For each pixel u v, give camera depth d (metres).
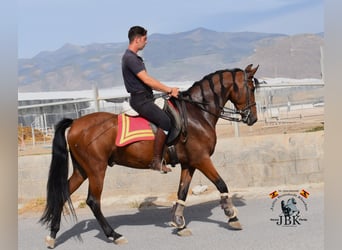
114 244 6.17
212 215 7.50
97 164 6.15
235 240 5.96
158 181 9.23
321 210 7.31
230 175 9.24
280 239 5.89
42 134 14.84
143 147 6.16
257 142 9.30
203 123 6.43
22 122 15.27
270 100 13.90
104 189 9.26
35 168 9.45
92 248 6.05
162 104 6.15
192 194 9.06
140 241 6.22
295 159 9.22
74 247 6.15
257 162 9.24
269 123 13.59
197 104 6.51
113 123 6.22
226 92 6.71
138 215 7.93
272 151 9.26
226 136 12.73
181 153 6.35
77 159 6.25
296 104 15.28
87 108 14.27
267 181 9.23
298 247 5.50
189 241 6.05
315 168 9.20
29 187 9.45
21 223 7.92
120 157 6.29
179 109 6.31
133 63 6.09
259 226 6.62
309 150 9.23
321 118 13.11
